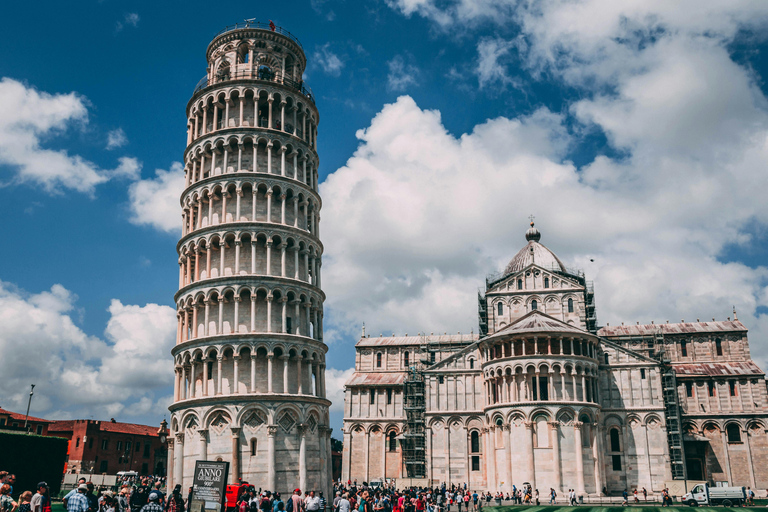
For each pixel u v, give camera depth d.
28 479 62.34
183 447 63.34
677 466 93.19
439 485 93.56
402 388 119.19
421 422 104.50
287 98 75.62
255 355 63.38
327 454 67.31
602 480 84.62
